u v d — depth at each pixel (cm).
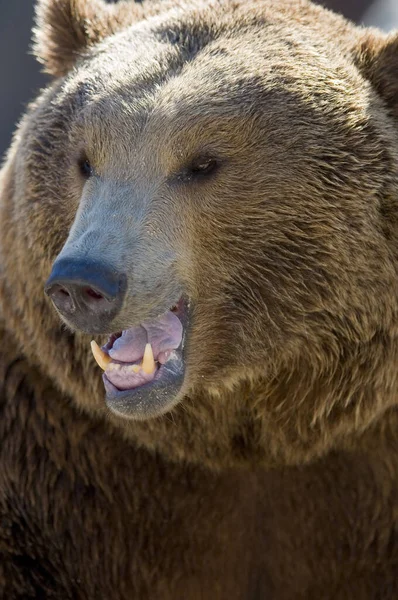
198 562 988
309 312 875
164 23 921
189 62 873
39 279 927
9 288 965
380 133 879
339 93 880
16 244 946
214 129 845
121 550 989
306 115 863
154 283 812
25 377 988
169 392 830
